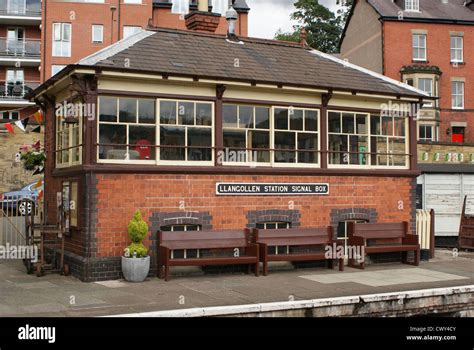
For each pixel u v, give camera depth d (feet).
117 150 38.99
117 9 119.75
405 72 112.47
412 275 41.16
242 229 41.39
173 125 40.63
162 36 47.14
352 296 31.89
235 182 42.27
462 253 56.65
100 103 38.58
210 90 41.73
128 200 38.65
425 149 70.18
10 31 133.49
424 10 118.01
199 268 40.98
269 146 43.98
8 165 85.10
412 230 49.60
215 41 49.83
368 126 48.21
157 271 39.22
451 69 116.37
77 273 38.42
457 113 116.16
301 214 44.65
